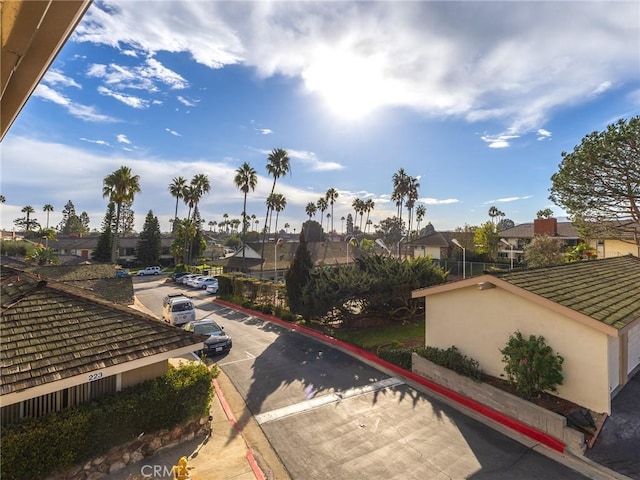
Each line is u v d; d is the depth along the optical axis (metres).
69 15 1.65
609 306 10.45
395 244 108.12
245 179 53.03
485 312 11.65
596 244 34.28
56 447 6.78
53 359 7.21
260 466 8.05
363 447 8.70
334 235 99.44
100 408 7.42
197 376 8.95
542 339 10.19
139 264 67.38
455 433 9.23
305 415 10.29
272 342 17.94
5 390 6.30
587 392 9.45
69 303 8.92
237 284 29.97
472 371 11.18
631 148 19.72
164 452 8.33
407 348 14.64
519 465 7.91
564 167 23.38
